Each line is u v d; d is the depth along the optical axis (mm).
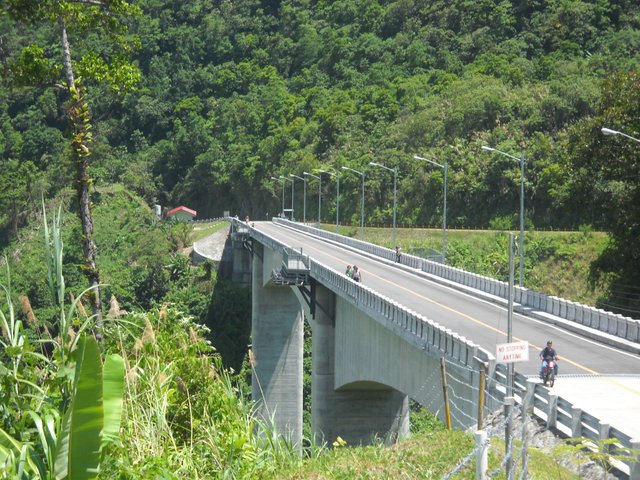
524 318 58688
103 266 181000
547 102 163125
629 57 183250
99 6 44750
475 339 49219
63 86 44281
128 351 23484
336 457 26078
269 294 118438
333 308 74688
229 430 22938
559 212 144875
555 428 30328
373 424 71750
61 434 15758
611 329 50938
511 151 156125
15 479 15617
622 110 81625
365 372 60375
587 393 35812
